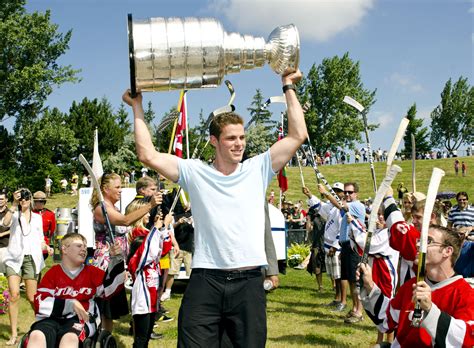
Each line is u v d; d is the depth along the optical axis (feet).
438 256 10.30
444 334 9.44
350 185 24.56
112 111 226.99
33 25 117.91
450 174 160.04
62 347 13.78
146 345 17.35
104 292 16.93
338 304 27.84
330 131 262.26
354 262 24.43
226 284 9.69
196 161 10.20
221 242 9.71
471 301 10.01
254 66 9.48
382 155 229.86
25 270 22.20
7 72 118.21
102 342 14.39
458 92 293.43
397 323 11.26
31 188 129.18
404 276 14.71
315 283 39.50
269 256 13.32
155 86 9.06
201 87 9.22
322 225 35.01
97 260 16.69
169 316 25.86
